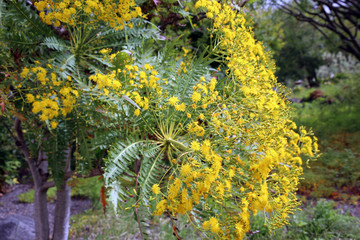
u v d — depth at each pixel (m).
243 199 0.96
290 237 3.20
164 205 0.93
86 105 1.04
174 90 1.17
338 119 8.31
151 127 1.09
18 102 1.21
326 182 5.48
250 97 1.13
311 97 10.99
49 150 1.17
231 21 1.30
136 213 0.99
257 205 0.97
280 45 6.23
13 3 1.09
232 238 0.99
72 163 1.75
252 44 1.32
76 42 1.23
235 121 1.06
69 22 1.11
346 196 5.10
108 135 1.08
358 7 8.55
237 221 0.97
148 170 1.02
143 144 1.07
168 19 1.78
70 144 1.21
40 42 1.16
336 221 3.48
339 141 6.89
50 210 5.10
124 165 0.98
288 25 8.64
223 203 1.04
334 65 14.70
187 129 1.09
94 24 1.20
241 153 1.10
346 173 5.75
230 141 1.03
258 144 1.05
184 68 1.21
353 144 6.71
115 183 0.96
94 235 3.48
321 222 3.44
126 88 1.05
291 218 3.47
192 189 0.94
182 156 1.06
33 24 1.13
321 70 14.80
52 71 1.09
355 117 8.58
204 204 1.04
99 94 1.01
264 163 0.97
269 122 1.10
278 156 1.06
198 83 1.19
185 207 0.92
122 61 1.13
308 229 3.36
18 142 2.06
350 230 3.39
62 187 2.26
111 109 1.04
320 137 6.32
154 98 1.10
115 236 3.15
